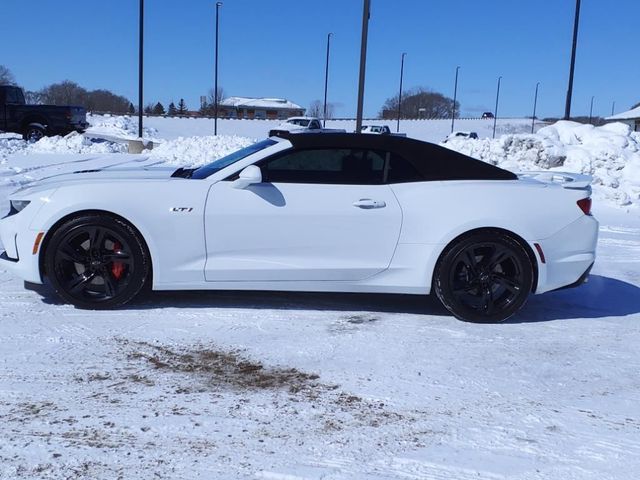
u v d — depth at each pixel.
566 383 3.89
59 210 4.68
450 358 4.23
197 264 4.84
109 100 86.31
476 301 5.12
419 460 2.94
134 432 3.10
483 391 3.73
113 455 2.89
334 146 5.02
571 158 14.95
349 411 3.41
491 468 2.88
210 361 4.02
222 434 3.12
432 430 3.23
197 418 3.27
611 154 14.81
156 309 4.98
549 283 5.06
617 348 4.55
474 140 17.06
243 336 4.48
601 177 14.16
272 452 2.96
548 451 3.05
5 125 24.92
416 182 5.02
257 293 5.55
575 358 4.32
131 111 88.06
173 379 3.74
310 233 4.86
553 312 5.47
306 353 4.20
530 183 5.14
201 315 4.90
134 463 2.83
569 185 5.16
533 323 5.11
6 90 24.97
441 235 4.91
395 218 4.89
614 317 5.36
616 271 7.18
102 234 4.75
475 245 4.93
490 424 3.32
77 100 80.38
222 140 20.45
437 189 4.97
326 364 4.04
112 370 3.84
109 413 3.29
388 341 4.50
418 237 4.93
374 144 5.06
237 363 4.01
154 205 4.75
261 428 3.19
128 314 4.84
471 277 5.00
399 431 3.21
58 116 25.02
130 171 5.62
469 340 4.61
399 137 5.17
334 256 4.91
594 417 3.44
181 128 50.47
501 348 4.46
